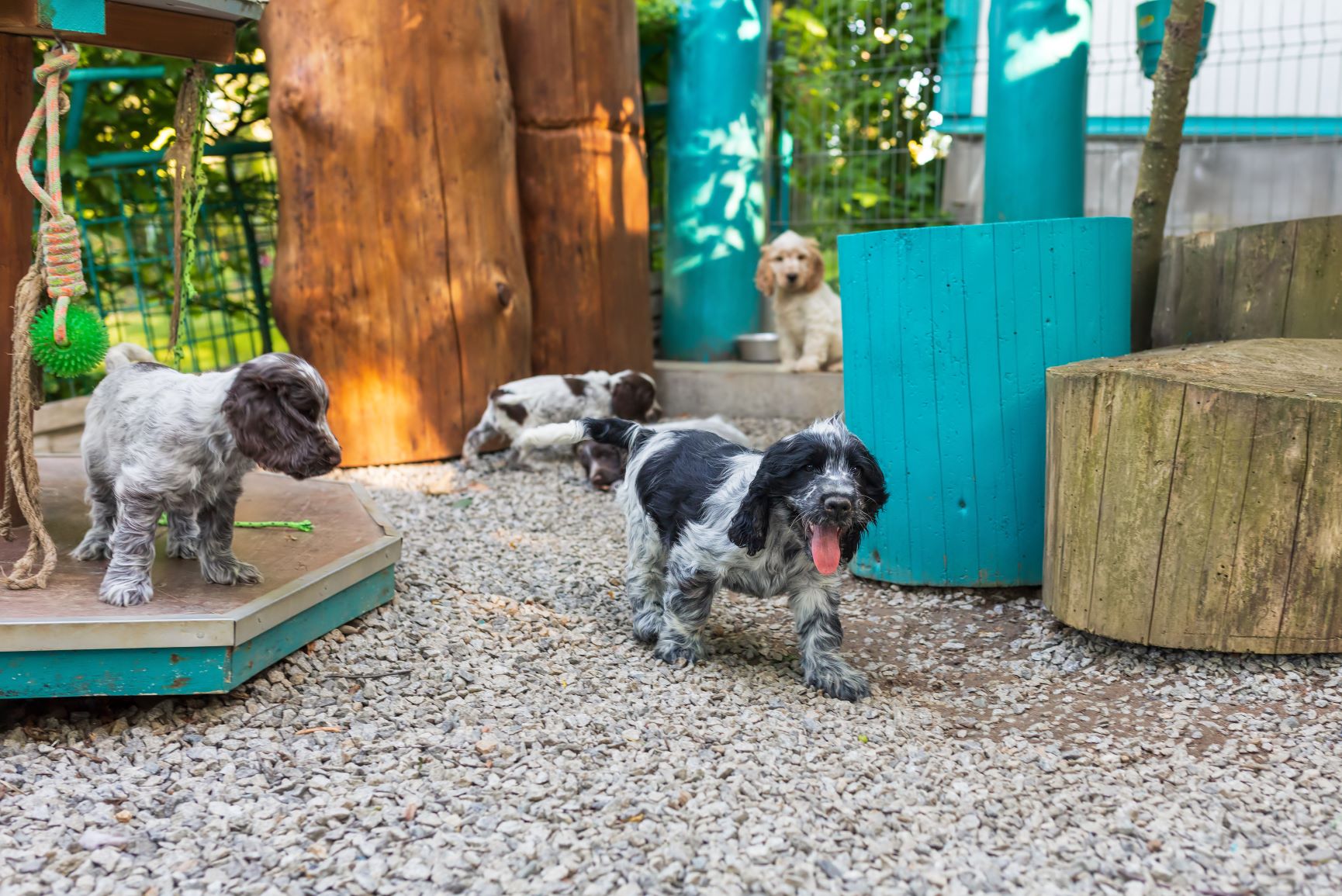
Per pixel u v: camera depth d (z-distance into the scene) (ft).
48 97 11.10
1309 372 12.50
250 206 27.50
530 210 25.22
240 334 28.22
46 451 23.11
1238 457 11.85
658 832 9.08
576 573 16.25
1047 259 14.61
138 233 26.18
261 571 12.59
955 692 12.56
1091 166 30.66
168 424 10.97
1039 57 24.58
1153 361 13.28
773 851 8.86
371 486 21.01
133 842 8.86
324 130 20.83
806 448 11.14
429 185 21.70
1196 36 17.93
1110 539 12.73
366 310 21.58
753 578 12.35
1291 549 11.93
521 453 22.53
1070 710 11.96
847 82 30.04
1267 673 12.25
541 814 9.34
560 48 24.47
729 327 29.89
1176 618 12.46
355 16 20.62
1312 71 27.84
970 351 14.89
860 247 15.35
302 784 9.80
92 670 10.63
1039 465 15.06
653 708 11.57
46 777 9.90
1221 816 9.41
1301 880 8.45
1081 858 8.79
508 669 12.45
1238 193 28.60
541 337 25.72
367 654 12.63
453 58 21.65
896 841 9.05
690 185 29.32
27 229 13.58
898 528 15.76
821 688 12.29
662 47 30.01
